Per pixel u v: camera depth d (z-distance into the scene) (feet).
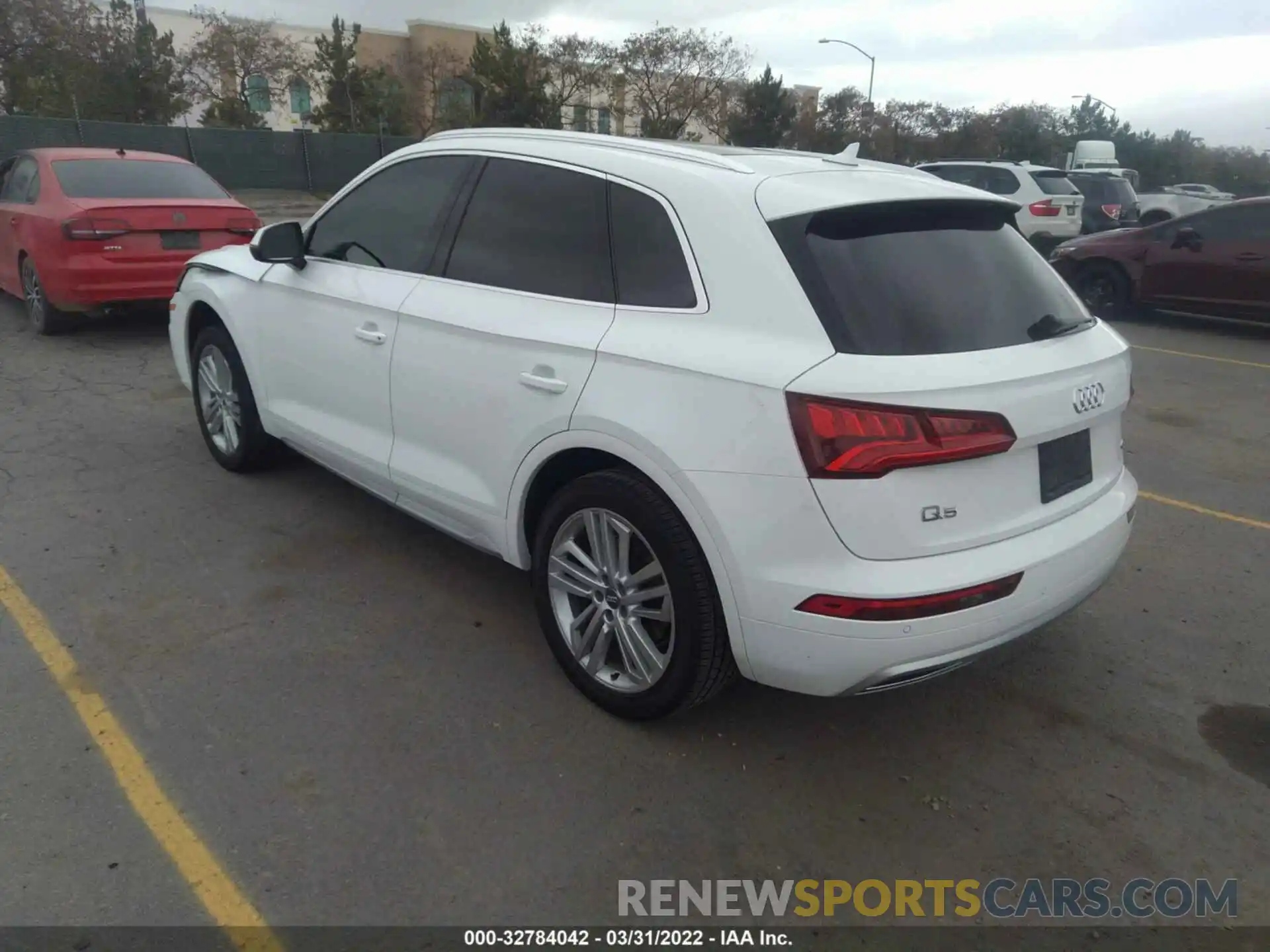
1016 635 9.28
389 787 9.42
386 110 136.67
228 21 138.82
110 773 9.39
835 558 8.45
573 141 11.27
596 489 10.01
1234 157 256.73
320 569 13.85
